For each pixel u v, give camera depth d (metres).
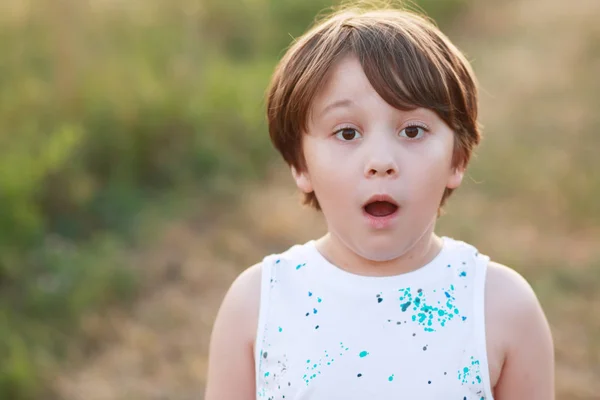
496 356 1.40
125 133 4.78
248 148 5.36
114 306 3.91
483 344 1.39
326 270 1.47
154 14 5.49
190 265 4.30
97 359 3.57
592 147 5.61
